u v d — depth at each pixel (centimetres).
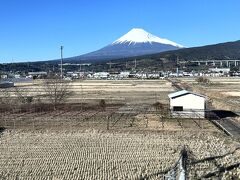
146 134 4569
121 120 5650
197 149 3769
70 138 4338
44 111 6731
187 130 4850
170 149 3772
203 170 3027
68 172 3027
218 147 3862
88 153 3638
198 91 10556
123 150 3747
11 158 3459
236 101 8169
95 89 11856
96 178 2872
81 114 6312
